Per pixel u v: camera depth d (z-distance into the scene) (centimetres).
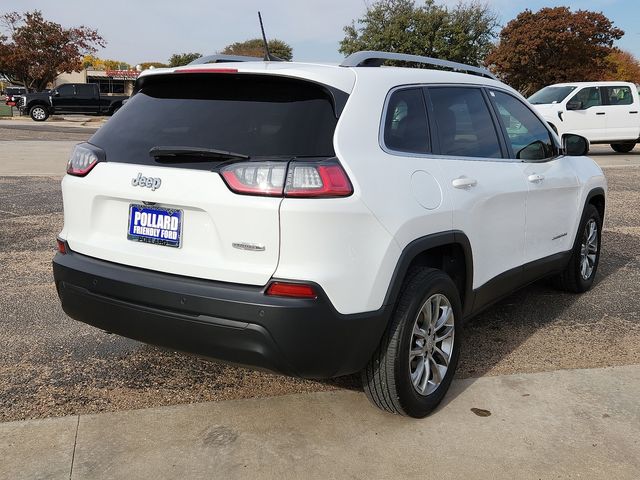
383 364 306
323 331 270
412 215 303
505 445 304
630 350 423
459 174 351
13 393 348
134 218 307
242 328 270
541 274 470
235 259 277
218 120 298
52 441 301
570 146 498
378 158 298
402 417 329
